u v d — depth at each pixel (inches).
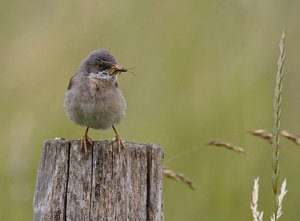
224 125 470.3
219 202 440.5
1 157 462.0
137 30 499.5
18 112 484.7
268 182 442.0
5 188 440.5
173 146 469.7
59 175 261.0
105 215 256.5
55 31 510.9
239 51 491.5
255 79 484.7
